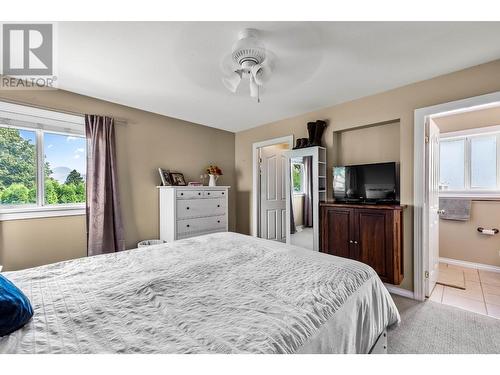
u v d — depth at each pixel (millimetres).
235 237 2258
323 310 981
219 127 4254
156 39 1709
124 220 3123
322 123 3160
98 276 1326
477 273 3150
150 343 768
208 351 725
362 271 1397
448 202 3527
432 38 1724
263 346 742
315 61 2021
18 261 2346
